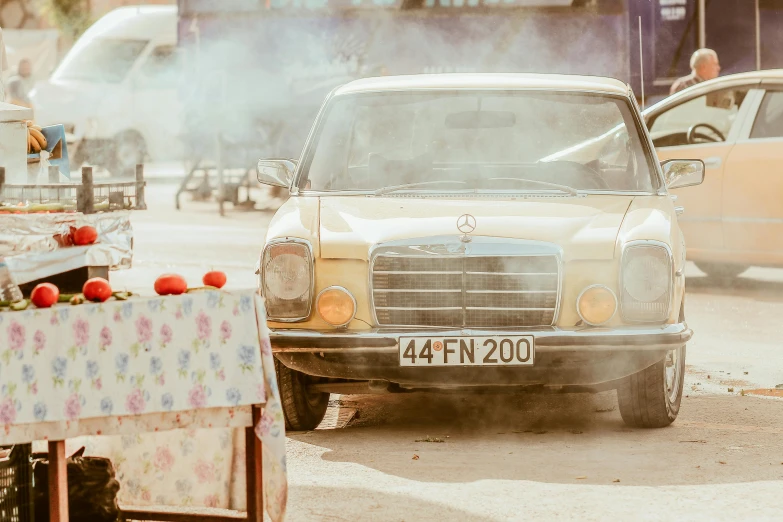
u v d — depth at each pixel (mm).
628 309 13484
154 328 8938
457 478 12102
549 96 16125
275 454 9055
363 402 16453
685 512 10898
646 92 35688
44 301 9023
